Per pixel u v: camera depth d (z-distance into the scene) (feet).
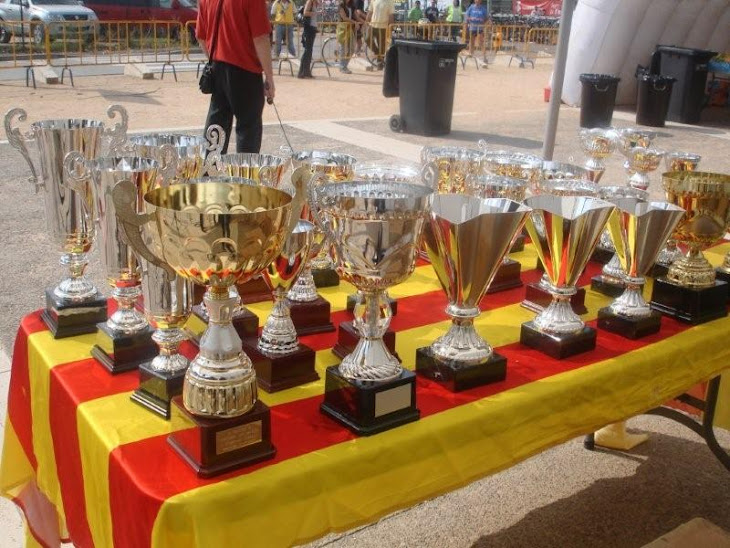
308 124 33.47
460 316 5.27
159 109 35.58
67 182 5.34
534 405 5.16
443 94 31.96
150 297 4.69
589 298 7.12
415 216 4.45
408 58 31.91
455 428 4.80
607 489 9.27
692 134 36.68
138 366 5.34
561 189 6.91
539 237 5.73
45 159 5.69
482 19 62.34
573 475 9.55
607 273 7.23
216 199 4.67
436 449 4.74
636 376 5.80
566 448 10.13
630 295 6.33
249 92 19.01
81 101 36.88
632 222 5.95
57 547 6.18
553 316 5.90
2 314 13.19
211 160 6.44
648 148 8.71
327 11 77.05
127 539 4.24
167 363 4.82
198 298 6.26
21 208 19.30
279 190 4.51
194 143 6.41
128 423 4.66
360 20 55.83
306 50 49.47
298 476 4.23
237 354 4.24
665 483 9.41
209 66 18.94
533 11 90.22
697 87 39.50
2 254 16.11
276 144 28.91
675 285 6.56
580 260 5.68
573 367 5.60
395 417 4.69
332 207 4.47
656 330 6.29
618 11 40.09
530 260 8.13
